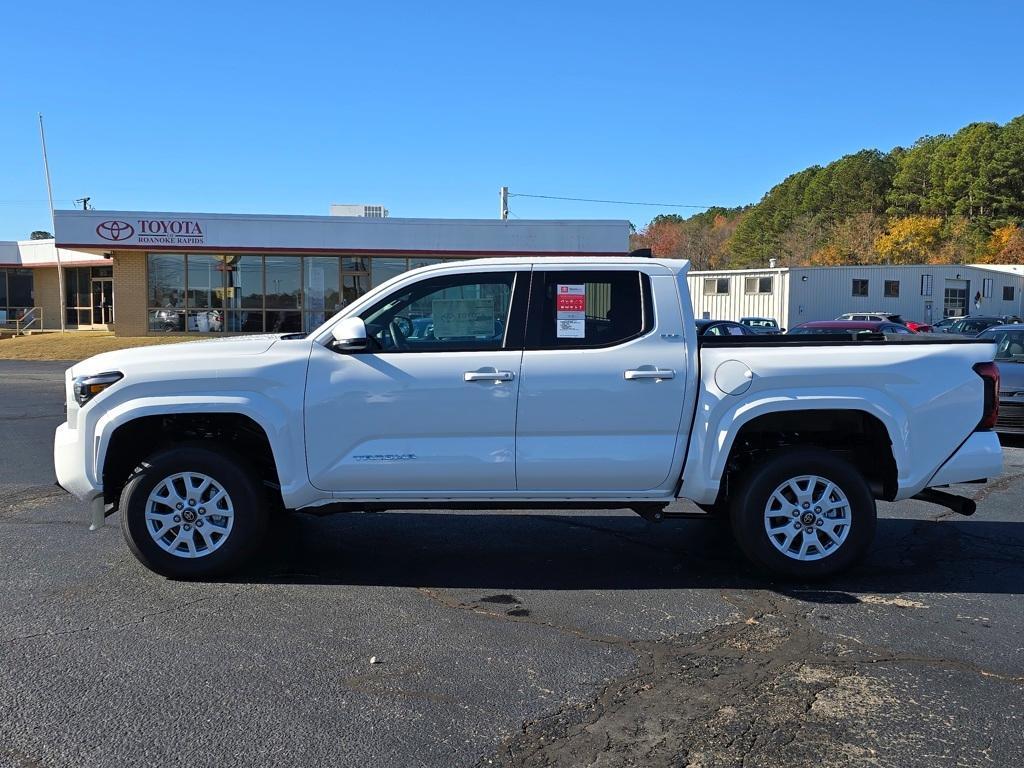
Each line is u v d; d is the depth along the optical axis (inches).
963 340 209.3
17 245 1459.2
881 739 130.3
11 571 212.2
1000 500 303.7
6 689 146.0
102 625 176.2
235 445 215.5
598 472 197.0
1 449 400.5
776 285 1642.5
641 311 199.9
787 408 195.5
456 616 183.3
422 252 1140.5
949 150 3622.0
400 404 195.3
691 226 4904.0
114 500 212.7
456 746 127.7
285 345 200.7
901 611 187.0
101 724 133.6
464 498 201.0
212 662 157.9
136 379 195.0
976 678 152.6
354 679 150.9
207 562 202.4
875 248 3275.1
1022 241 2962.6
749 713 138.9
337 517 274.8
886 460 203.3
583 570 217.5
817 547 203.0
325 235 1125.1
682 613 185.6
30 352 1076.5
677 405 196.9
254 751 125.8
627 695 145.2
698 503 203.6
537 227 1146.0
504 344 198.4
